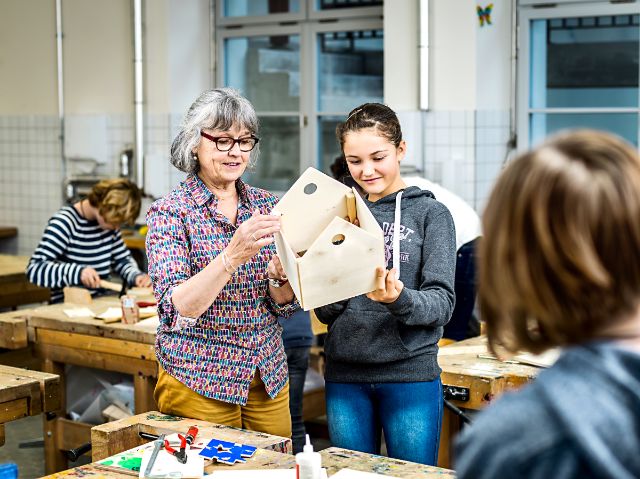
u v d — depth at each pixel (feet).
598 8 18.89
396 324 8.79
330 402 9.15
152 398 12.73
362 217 8.32
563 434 3.42
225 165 8.80
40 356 13.67
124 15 23.73
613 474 3.32
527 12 19.49
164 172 23.16
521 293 3.70
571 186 3.58
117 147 24.25
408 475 7.23
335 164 13.97
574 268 3.56
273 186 23.66
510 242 3.71
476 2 18.81
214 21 23.90
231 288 8.72
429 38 19.27
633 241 3.53
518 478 3.48
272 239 7.93
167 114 23.24
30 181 26.14
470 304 13.79
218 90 8.86
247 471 7.25
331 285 7.70
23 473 14.76
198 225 8.79
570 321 3.66
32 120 25.85
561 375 3.54
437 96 19.36
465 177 19.16
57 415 13.71
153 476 7.22
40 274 14.76
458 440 3.78
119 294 15.51
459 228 13.58
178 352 8.75
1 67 26.37
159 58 23.24
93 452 8.38
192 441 8.02
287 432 9.27
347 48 22.15
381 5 21.47
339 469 7.39
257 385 9.00
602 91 19.17
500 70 19.62
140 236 21.84
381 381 8.86
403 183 9.35
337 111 22.50
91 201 15.16
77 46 24.76
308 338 13.10
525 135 19.81
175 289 8.31
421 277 8.84
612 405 3.40
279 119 23.35
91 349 13.10
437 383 8.99
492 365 10.65
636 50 18.78
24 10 25.64
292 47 22.95
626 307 3.60
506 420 3.55
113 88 24.17
